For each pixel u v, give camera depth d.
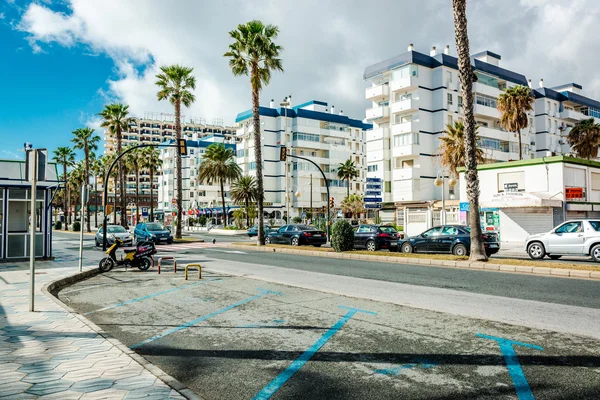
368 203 28.83
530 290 9.60
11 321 6.83
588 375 4.34
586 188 27.70
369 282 11.16
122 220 46.91
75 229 57.00
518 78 55.00
